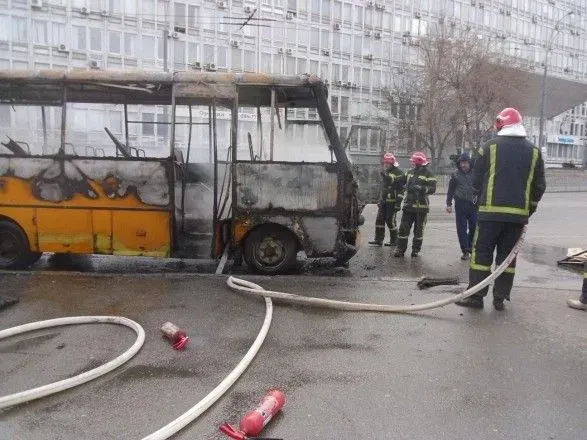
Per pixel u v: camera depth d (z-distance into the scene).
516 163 5.59
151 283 6.68
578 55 73.94
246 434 3.22
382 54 53.75
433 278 6.77
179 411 3.56
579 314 5.63
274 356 4.47
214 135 7.46
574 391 3.88
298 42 48.00
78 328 5.07
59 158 7.30
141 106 8.05
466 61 38.09
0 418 3.44
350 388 3.91
